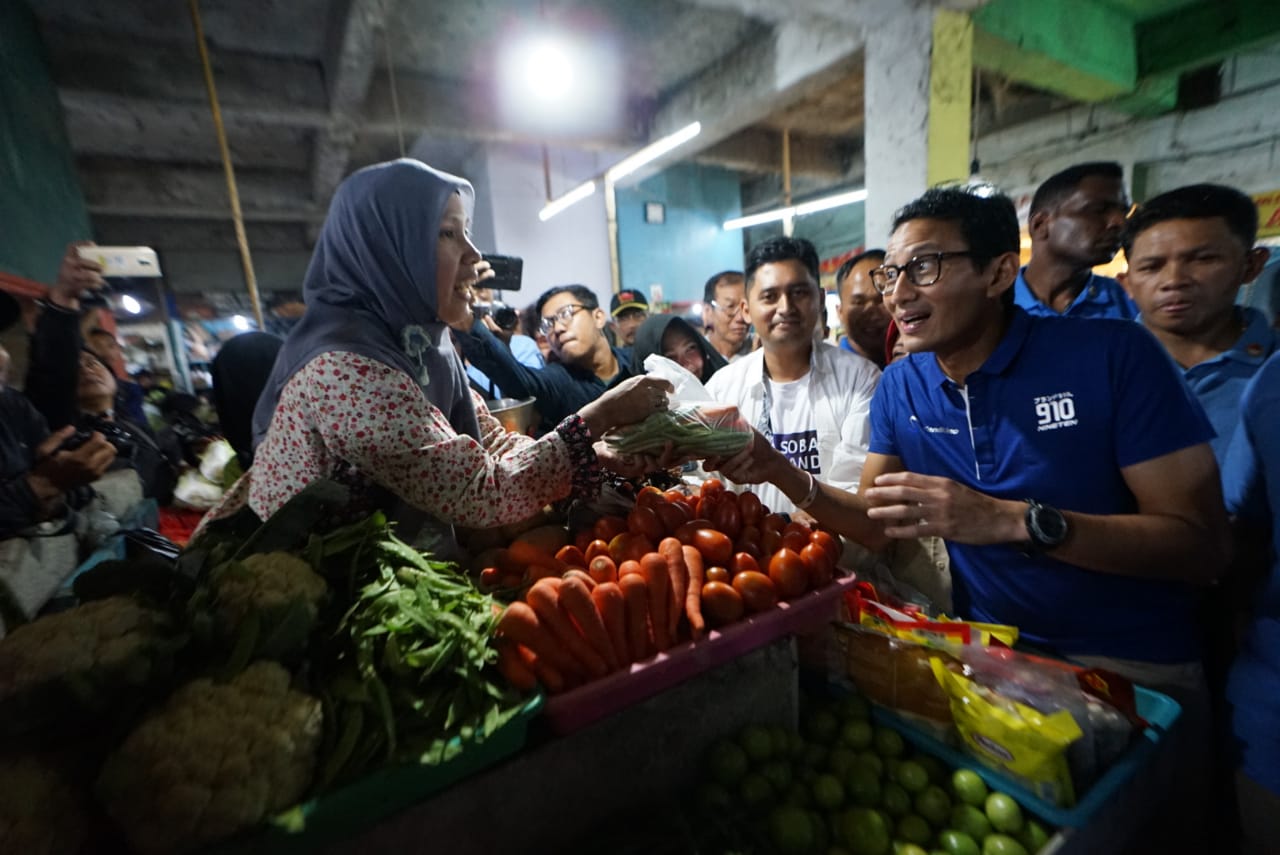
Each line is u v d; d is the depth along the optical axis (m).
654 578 0.99
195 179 7.92
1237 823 1.27
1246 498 1.20
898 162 4.15
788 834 0.95
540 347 4.85
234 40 5.14
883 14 4.00
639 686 0.93
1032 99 6.62
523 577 1.13
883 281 1.26
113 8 4.45
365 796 0.71
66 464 1.61
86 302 2.52
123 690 0.67
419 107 6.25
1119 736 0.98
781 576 1.10
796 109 7.28
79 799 0.65
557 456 1.14
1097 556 1.06
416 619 0.84
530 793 0.86
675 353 2.79
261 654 0.75
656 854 0.90
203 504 2.87
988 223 1.13
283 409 1.09
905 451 1.43
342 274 1.15
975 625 1.17
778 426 1.97
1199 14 5.01
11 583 1.39
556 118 6.93
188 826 0.62
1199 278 1.57
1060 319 1.21
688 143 7.03
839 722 1.18
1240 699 1.15
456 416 1.42
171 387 4.92
